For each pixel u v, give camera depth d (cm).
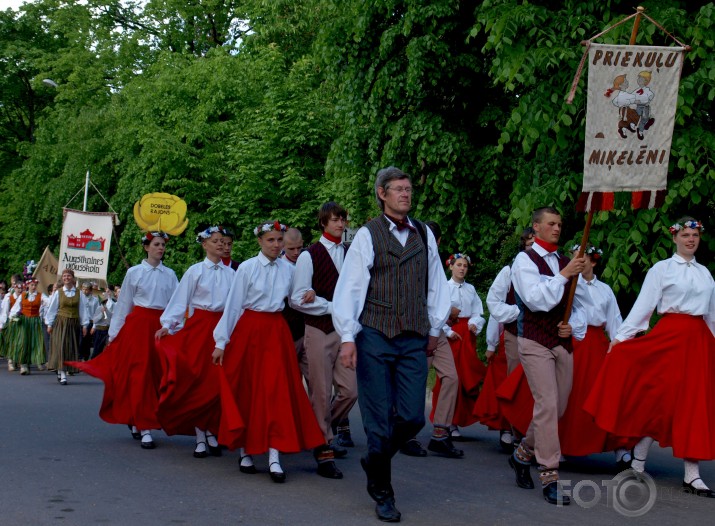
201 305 786
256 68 2448
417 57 1409
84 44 3284
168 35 3284
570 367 636
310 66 2331
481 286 1552
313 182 2238
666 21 981
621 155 615
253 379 673
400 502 591
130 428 877
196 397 757
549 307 611
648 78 617
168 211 1666
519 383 750
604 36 995
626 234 1007
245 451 667
